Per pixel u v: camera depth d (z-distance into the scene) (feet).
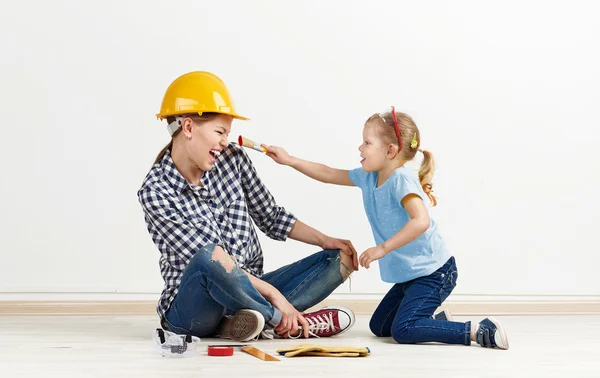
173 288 6.57
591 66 10.52
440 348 6.27
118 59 9.71
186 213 6.61
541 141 10.41
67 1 9.64
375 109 10.12
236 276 6.11
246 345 6.30
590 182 10.49
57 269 9.55
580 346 6.54
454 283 6.97
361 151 7.10
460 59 10.28
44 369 5.09
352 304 9.83
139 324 8.20
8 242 9.49
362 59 10.11
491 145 10.32
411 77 10.19
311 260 7.09
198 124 6.56
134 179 9.71
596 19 10.52
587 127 10.50
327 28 10.05
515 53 10.37
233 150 7.11
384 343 6.64
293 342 6.58
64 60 9.62
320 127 10.03
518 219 10.34
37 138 9.57
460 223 10.24
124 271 9.66
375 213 7.11
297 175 9.93
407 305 6.70
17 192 9.53
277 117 9.96
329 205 9.98
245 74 9.91
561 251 10.41
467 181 10.27
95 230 9.63
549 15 10.44
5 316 9.15
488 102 10.32
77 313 9.41
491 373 5.04
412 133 7.03
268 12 9.96
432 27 10.23
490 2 10.34
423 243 6.84
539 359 5.70
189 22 9.84
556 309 10.16
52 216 9.57
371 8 10.13
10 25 9.55
